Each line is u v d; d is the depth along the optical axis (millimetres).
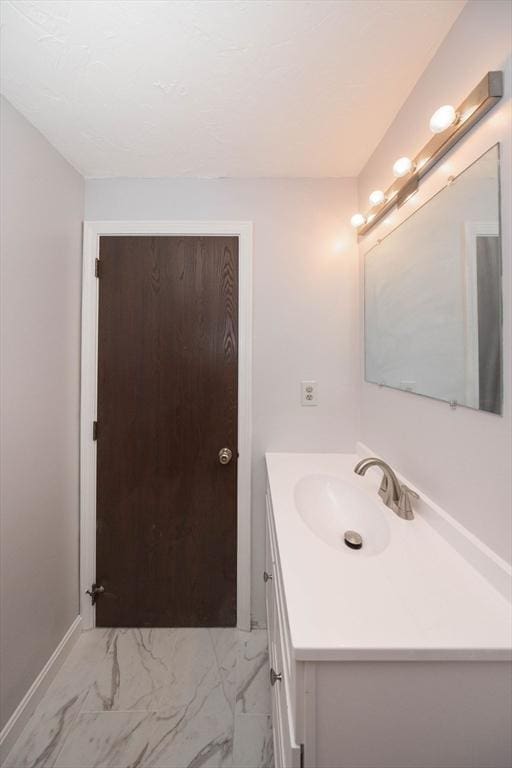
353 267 1517
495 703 545
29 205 1173
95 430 1543
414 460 1022
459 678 544
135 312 1536
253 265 1519
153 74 967
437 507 890
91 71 956
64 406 1403
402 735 546
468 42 763
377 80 990
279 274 1520
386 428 1225
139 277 1533
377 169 1295
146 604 1556
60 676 1325
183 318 1534
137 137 1247
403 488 974
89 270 1513
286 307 1522
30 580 1202
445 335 847
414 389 1006
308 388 1526
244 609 1537
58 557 1369
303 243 1519
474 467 751
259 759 1055
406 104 1065
